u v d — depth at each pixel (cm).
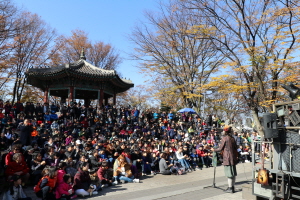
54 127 1622
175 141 1595
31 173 911
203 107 2552
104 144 1307
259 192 683
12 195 674
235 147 832
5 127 1430
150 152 1337
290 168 627
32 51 2766
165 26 2327
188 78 2480
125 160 1091
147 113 2386
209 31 1920
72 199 801
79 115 1953
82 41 3784
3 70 2408
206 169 1445
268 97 1870
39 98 3353
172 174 1273
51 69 2150
